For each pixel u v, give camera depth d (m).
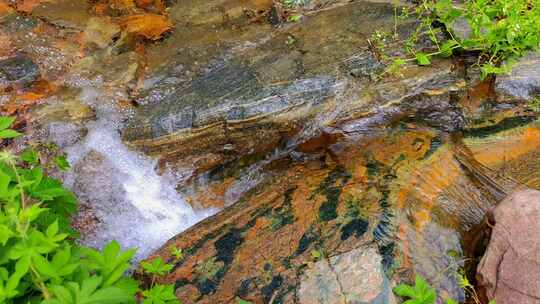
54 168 3.73
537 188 3.42
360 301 2.65
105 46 4.58
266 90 3.95
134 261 3.45
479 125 3.86
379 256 2.83
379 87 3.93
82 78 4.30
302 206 3.29
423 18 4.45
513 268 2.63
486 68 3.86
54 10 4.89
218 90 4.05
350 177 3.46
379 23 4.46
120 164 3.84
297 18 4.75
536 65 4.00
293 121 3.85
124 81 4.27
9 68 4.30
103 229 3.57
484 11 4.06
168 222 3.68
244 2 5.01
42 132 3.90
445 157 3.61
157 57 4.52
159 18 4.86
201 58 4.45
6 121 2.47
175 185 3.85
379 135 3.80
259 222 3.25
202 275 2.98
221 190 3.85
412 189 3.32
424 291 2.52
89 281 2.00
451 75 3.99
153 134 3.88
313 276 2.80
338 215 3.14
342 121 3.85
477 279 2.77
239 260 3.02
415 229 3.05
